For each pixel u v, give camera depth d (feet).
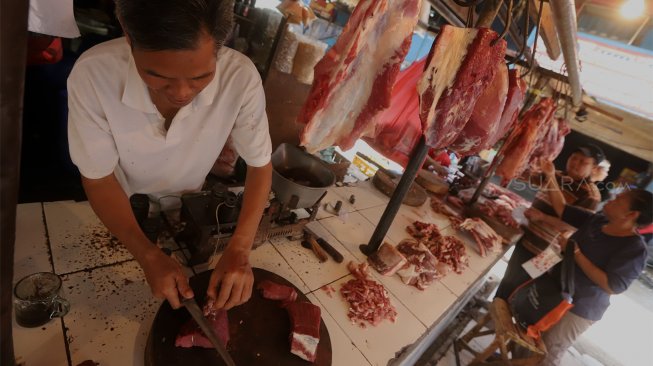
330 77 4.81
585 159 14.66
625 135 21.53
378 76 5.15
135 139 4.05
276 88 9.04
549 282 12.29
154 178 4.84
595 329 17.38
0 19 1.42
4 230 1.90
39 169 7.21
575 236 12.48
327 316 5.46
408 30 4.80
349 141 5.76
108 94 3.52
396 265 6.98
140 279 4.82
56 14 4.71
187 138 4.42
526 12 5.52
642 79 14.48
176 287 3.64
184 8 2.27
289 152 7.92
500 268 19.52
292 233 6.71
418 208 10.88
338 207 8.50
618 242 11.05
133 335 4.15
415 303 6.66
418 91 5.14
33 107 7.93
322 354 4.52
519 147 11.40
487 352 10.76
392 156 10.27
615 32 16.34
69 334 3.89
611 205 11.41
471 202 12.34
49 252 4.67
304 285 5.87
